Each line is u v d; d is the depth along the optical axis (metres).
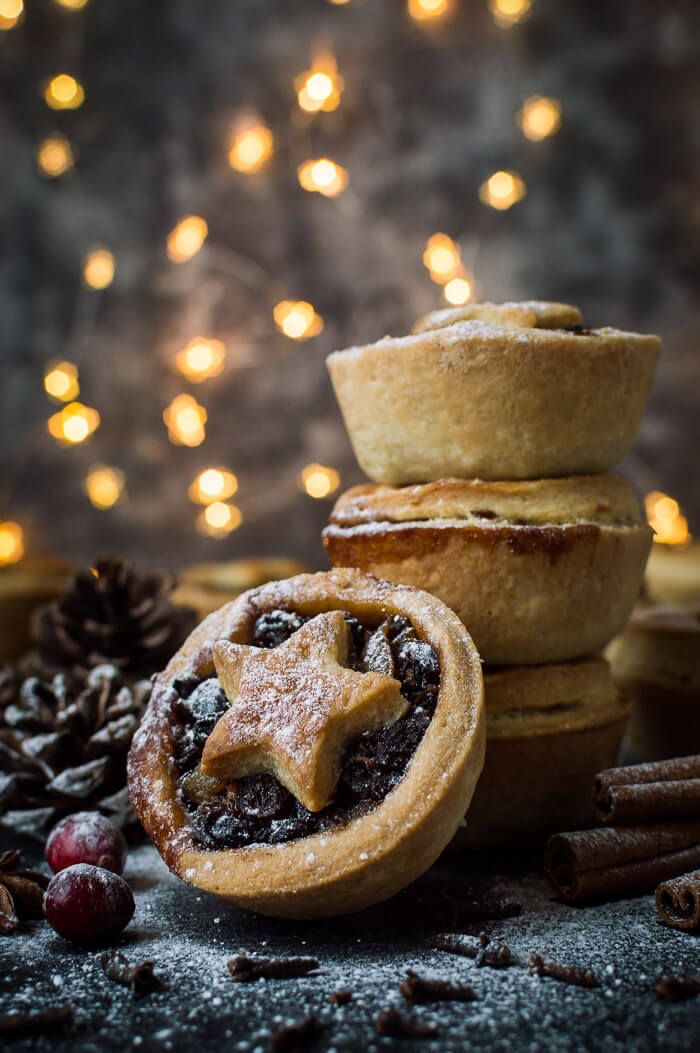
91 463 0.78
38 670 0.45
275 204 0.75
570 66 0.71
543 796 0.38
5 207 0.77
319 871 0.33
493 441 0.37
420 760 0.33
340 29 0.73
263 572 0.54
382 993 0.31
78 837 0.37
